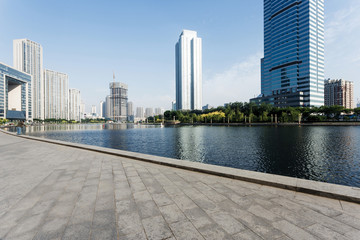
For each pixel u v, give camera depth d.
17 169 7.16
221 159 18.75
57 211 3.83
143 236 3.03
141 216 3.67
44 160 8.73
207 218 3.61
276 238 3.00
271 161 17.73
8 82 139.25
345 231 3.20
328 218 3.62
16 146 13.52
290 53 125.38
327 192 4.52
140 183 5.60
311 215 3.73
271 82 140.12
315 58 119.12
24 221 3.43
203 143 30.08
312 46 117.50
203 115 140.12
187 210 3.93
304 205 4.16
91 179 5.98
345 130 49.78
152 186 5.35
